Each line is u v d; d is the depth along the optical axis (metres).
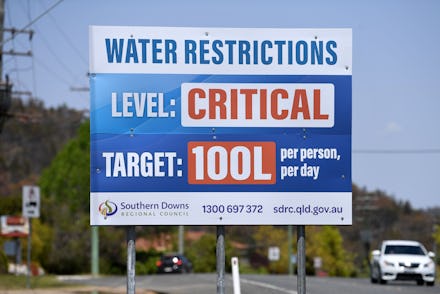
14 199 105.00
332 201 25.86
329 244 156.88
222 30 25.81
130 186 25.50
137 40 25.59
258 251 153.12
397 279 60.44
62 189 118.19
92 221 25.31
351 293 49.19
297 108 25.91
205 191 25.72
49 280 66.75
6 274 77.81
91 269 107.50
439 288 54.53
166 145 25.64
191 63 25.73
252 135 25.84
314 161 25.91
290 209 25.84
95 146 25.42
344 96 25.95
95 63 25.45
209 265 137.75
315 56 25.95
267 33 25.89
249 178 25.81
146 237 129.25
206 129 25.77
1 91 77.50
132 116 25.56
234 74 25.81
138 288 57.16
